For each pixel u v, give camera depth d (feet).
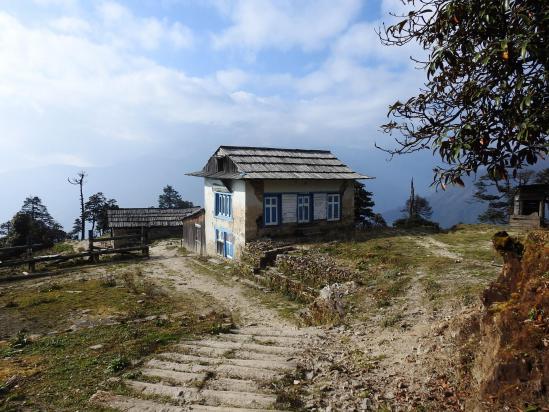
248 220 76.18
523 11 11.19
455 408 17.76
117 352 28.73
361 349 28.12
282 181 79.36
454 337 24.47
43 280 67.00
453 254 55.26
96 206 182.39
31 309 46.57
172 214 132.57
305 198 82.53
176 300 52.54
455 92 13.62
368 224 98.48
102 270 75.72
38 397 21.88
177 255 95.40
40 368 26.14
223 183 82.07
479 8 12.21
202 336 32.68
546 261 19.01
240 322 42.78
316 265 53.93
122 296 52.75
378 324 32.96
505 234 23.26
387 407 19.02
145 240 119.34
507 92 11.78
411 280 41.96
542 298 16.35
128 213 128.57
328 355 27.09
